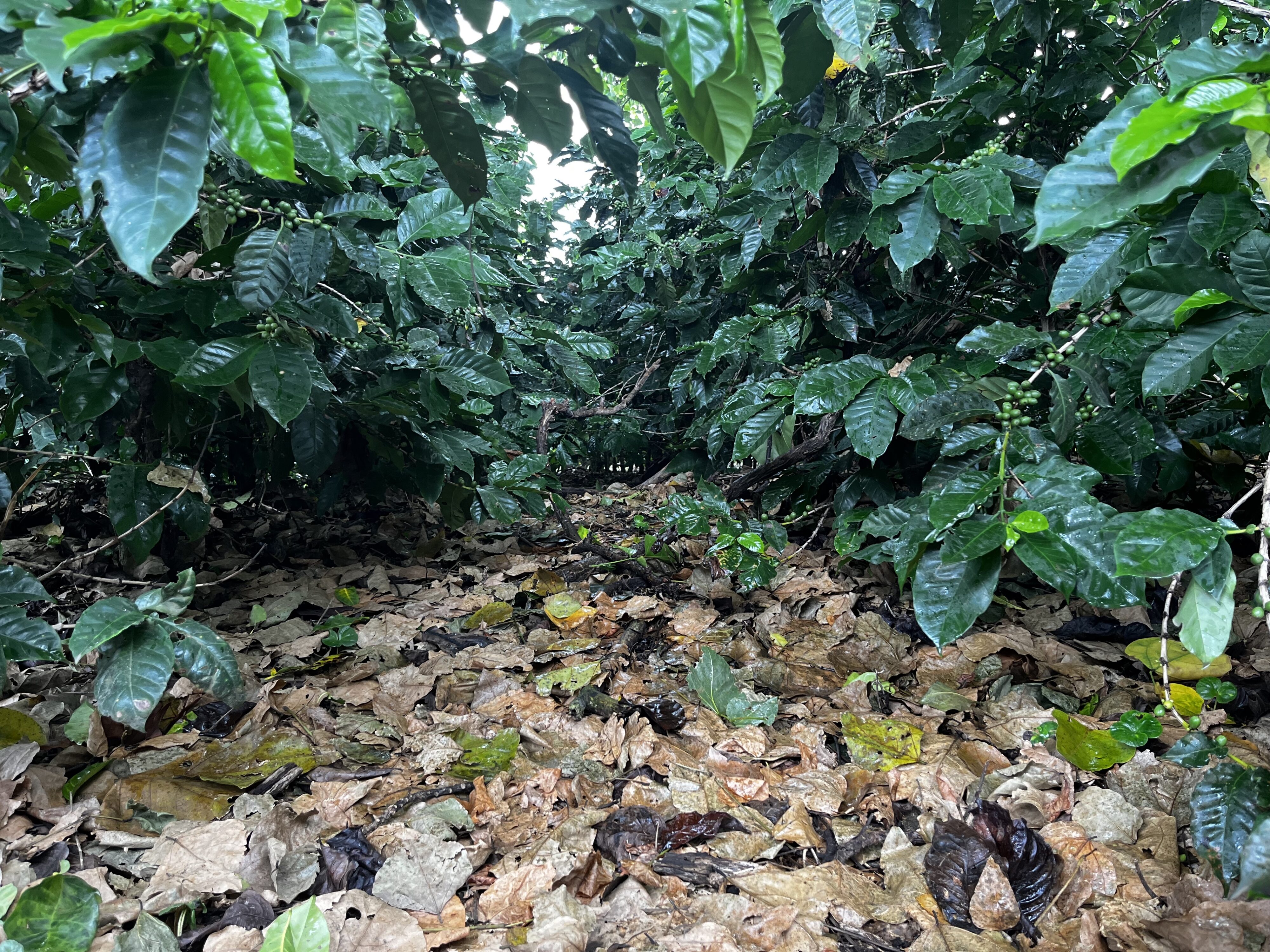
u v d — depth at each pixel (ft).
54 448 8.11
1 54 3.14
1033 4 6.65
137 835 4.79
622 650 7.49
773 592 8.90
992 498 5.47
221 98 2.44
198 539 9.41
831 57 4.82
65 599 8.32
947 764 5.51
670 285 14.65
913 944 4.00
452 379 8.40
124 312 6.94
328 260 6.23
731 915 4.15
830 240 7.75
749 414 8.42
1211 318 4.12
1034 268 8.50
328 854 4.54
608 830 4.87
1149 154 2.38
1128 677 6.77
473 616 8.47
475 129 4.10
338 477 10.07
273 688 6.72
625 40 3.60
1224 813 4.12
